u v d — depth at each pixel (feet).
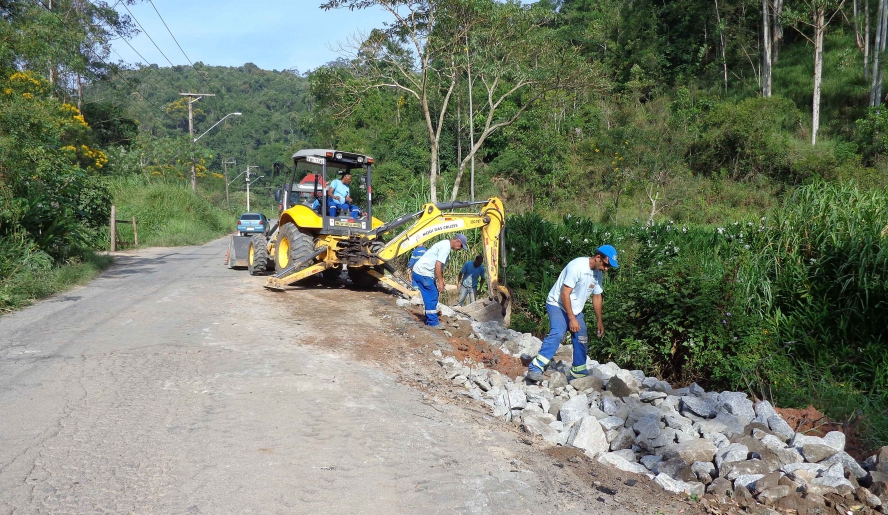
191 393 17.72
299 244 35.99
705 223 79.05
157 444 14.23
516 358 24.68
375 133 116.57
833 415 21.76
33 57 50.16
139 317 27.50
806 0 99.76
